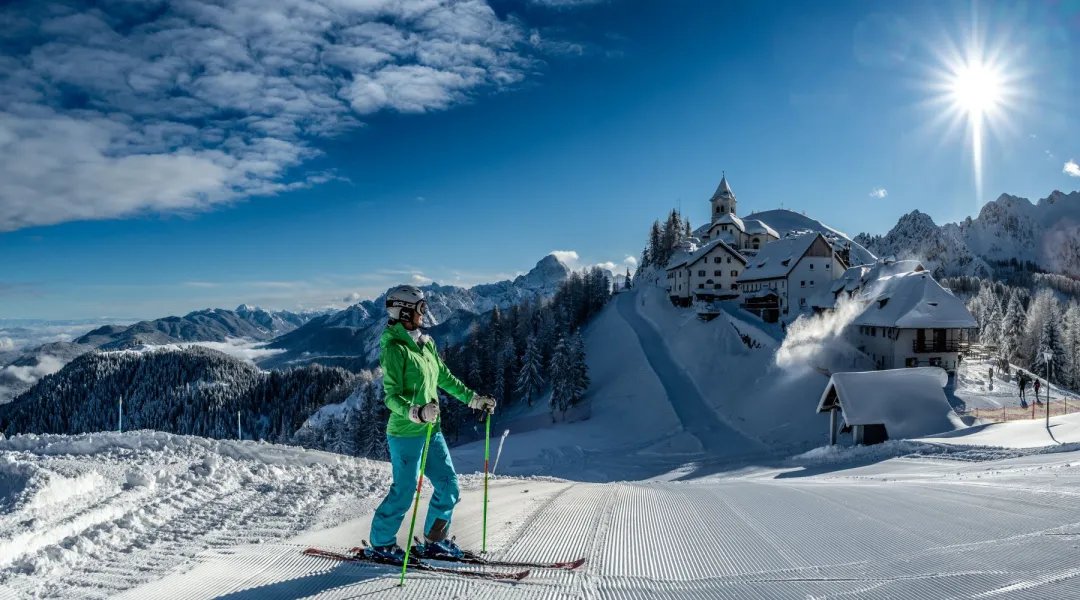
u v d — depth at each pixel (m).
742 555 4.94
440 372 4.91
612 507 7.80
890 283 57.56
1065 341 79.69
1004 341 84.62
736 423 51.44
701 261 91.94
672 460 44.09
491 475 15.08
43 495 5.87
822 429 44.22
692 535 5.85
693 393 62.03
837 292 66.50
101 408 189.62
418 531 5.91
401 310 4.62
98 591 3.96
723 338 70.50
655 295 101.88
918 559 4.42
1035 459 16.08
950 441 25.38
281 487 8.02
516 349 94.12
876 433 31.52
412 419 4.29
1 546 4.69
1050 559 4.04
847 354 57.12
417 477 4.65
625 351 82.31
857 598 3.54
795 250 75.81
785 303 74.31
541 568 4.55
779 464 31.95
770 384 55.66
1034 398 46.56
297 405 171.00
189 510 6.64
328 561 4.62
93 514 5.81
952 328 51.91
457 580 4.11
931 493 7.94
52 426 184.62
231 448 9.73
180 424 176.62
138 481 7.09
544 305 126.62
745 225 119.50
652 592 3.86
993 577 3.74
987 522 5.56
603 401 68.44
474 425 76.50
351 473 9.62
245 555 4.82
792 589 3.81
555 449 50.22
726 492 9.82
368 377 131.12
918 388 32.44
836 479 15.68
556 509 7.59
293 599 3.70
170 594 3.86
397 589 3.89
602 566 4.62
